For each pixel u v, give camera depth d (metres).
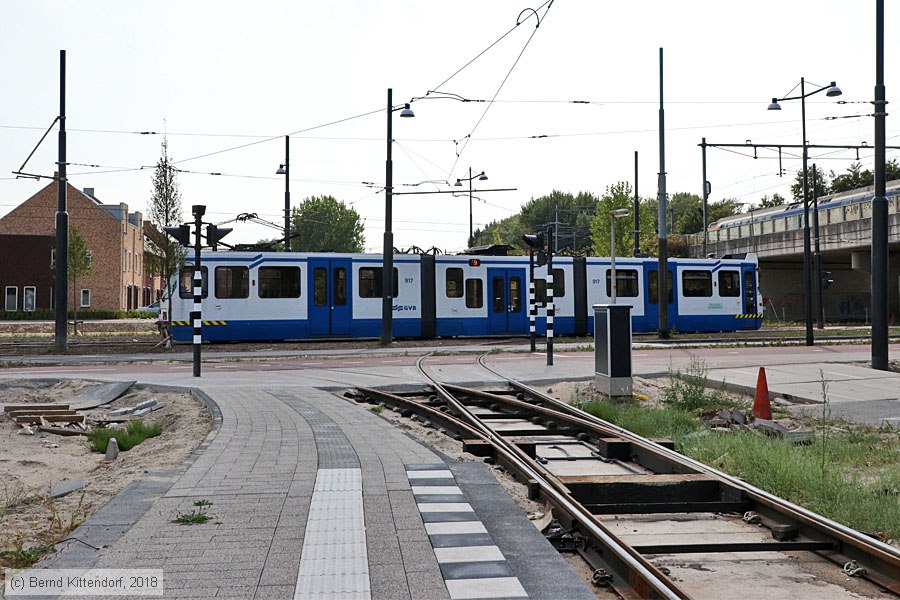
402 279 29.23
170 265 27.67
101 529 5.62
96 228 64.12
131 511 6.09
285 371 18.94
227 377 17.41
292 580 4.52
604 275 31.86
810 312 26.33
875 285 17.88
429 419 11.91
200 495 6.55
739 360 20.39
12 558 5.30
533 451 9.48
